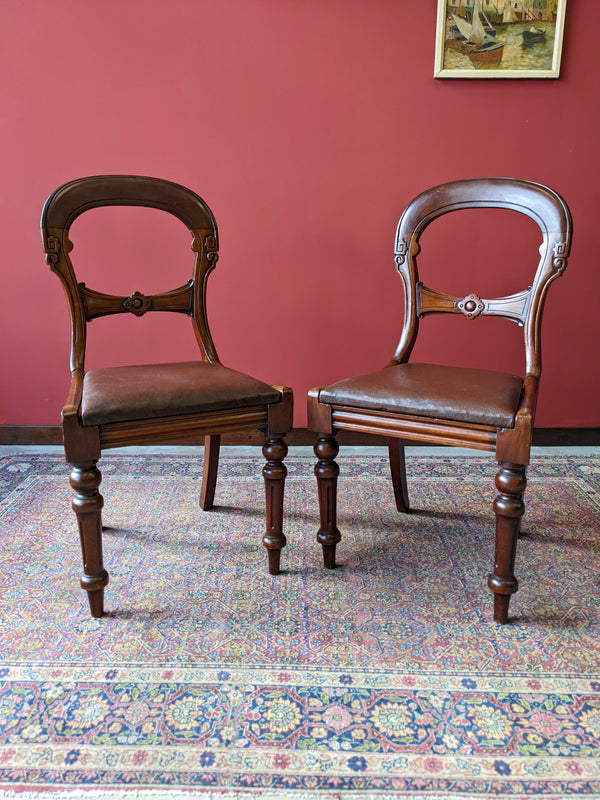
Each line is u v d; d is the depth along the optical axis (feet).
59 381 8.34
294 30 7.37
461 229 7.84
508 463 4.40
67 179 7.75
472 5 7.18
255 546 5.81
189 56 7.44
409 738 3.55
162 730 3.60
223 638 4.45
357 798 3.17
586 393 8.33
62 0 7.27
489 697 3.87
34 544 5.81
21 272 7.97
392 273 8.06
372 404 4.80
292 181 7.79
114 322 8.12
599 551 5.67
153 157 7.71
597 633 4.50
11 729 3.60
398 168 7.75
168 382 4.82
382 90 7.52
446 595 5.00
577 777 3.29
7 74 7.44
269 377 8.41
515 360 8.21
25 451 8.28
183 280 8.04
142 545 5.82
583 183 7.72
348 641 4.42
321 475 5.15
